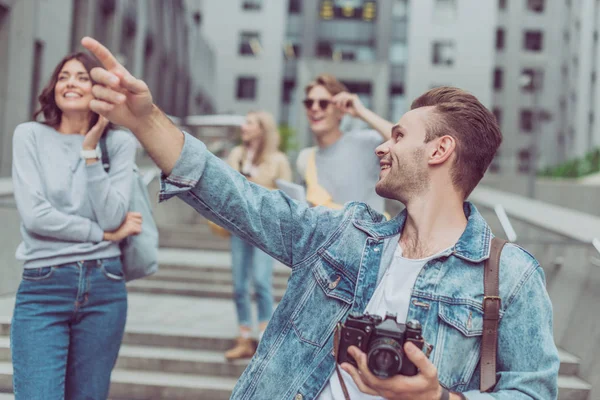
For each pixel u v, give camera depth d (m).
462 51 33.16
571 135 35.12
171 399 3.99
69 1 12.99
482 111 1.42
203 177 1.34
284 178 4.57
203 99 32.09
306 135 34.91
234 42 35.94
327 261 1.44
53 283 2.29
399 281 1.39
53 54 12.14
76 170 2.47
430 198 1.41
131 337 4.58
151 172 7.67
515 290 1.32
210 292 6.55
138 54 18.53
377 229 1.44
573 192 12.98
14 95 10.42
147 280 6.88
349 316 1.20
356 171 3.04
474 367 1.31
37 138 2.45
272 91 35.53
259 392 1.43
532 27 35.12
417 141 1.41
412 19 33.50
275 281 6.75
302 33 35.97
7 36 10.08
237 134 17.39
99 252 2.38
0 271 5.27
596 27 34.50
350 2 35.94
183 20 26.53
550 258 5.22
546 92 34.84
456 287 1.33
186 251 8.84
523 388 1.27
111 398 4.00
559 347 4.52
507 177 16.50
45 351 2.22
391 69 34.94
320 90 3.14
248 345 4.28
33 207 2.31
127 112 1.24
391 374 1.13
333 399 1.37
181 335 4.55
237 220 1.40
